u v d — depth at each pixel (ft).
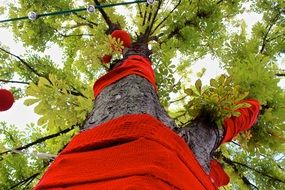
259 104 10.50
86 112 11.76
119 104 7.29
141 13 16.97
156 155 4.78
